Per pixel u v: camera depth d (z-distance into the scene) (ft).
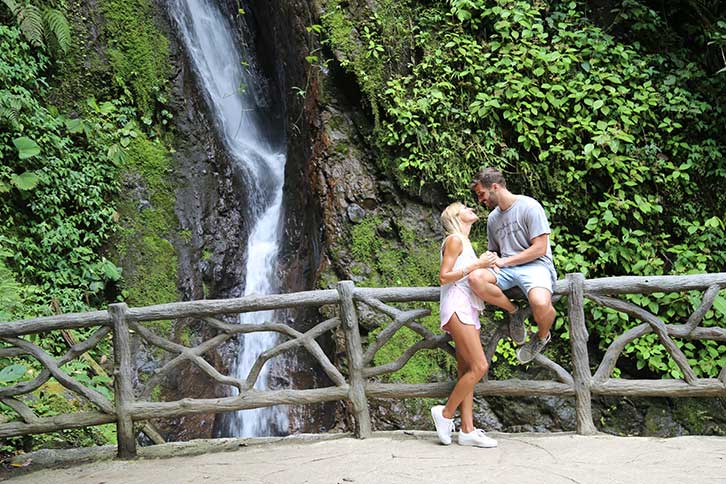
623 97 24.26
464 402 14.16
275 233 30.81
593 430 14.83
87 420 15.08
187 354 15.24
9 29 26.16
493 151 24.04
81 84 28.07
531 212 14.11
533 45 24.36
